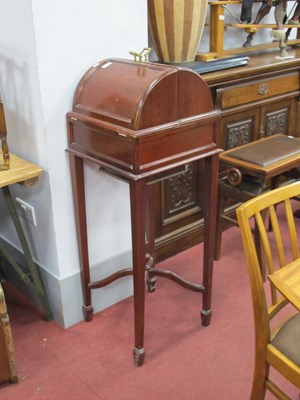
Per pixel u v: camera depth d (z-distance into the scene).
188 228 2.60
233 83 2.39
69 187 1.87
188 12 2.16
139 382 1.75
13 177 1.68
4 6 1.65
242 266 2.47
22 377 1.78
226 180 2.34
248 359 1.85
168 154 1.59
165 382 1.75
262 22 2.95
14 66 1.73
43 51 1.62
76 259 2.00
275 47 2.90
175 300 2.21
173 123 1.57
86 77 1.72
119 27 1.80
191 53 2.31
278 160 2.21
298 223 2.86
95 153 1.67
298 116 2.95
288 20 2.87
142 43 1.90
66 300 2.01
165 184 2.39
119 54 1.84
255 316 1.29
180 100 1.58
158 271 2.12
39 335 2.00
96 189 1.95
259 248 2.23
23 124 1.82
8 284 2.35
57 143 1.77
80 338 1.98
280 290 1.08
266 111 2.69
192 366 1.82
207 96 1.66
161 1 2.14
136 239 1.62
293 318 1.38
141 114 1.48
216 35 2.46
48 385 1.74
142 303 1.73
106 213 2.03
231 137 2.54
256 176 2.17
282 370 1.27
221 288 2.29
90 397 1.69
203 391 1.70
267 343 1.30
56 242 1.91
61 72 1.69
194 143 1.67
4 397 1.69
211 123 1.69
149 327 2.03
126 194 2.06
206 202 1.83
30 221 2.00
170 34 2.22
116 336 1.99
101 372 1.80
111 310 2.15
